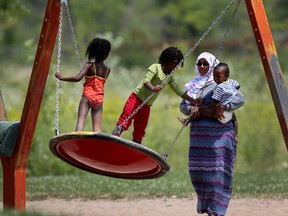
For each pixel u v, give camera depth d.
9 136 22.70
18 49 89.69
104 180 33.56
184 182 32.75
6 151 22.73
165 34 113.88
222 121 21.44
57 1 22.02
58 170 38.25
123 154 20.59
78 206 26.95
